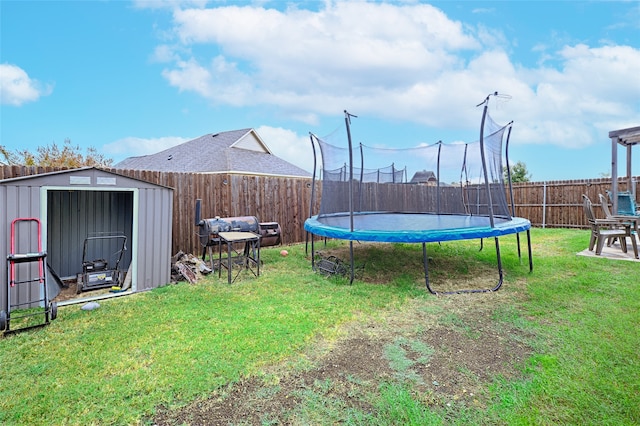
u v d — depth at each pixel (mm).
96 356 2828
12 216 3877
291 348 2957
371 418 2076
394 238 4793
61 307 4082
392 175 9680
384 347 3006
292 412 2143
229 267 5125
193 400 2266
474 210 8438
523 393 2299
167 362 2723
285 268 6164
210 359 2762
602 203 6801
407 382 2455
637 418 2053
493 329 3381
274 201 8453
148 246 4805
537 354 2842
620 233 6660
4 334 3236
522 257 6746
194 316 3721
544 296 4305
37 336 3219
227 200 7547
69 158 15109
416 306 4090
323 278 5426
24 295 3969
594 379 2436
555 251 7293
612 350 2846
